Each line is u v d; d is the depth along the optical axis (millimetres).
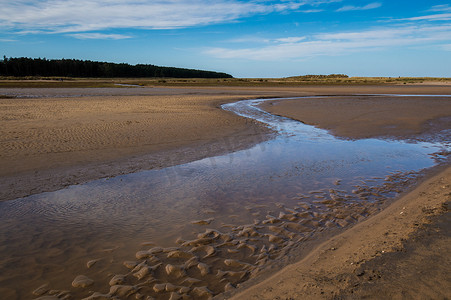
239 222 4840
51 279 3449
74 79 94750
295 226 4688
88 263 3754
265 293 2965
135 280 3406
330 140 11219
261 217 5012
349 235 4211
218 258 3824
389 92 39688
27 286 3326
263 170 7547
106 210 5309
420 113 18141
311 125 14492
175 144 10102
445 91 41188
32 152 8680
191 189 6301
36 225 4762
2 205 5461
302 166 7887
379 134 12289
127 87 50938
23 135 10711
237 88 49375
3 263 3758
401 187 6352
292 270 3375
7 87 44438
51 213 5180
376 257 3252
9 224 4785
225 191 6180
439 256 3115
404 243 3496
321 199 5746
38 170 7285
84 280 3420
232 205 5500
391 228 4148
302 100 27891
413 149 9781
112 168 7594
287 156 8906
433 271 2846
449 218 4137
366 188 6301
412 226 4012
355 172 7387
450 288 2572
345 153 9266
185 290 3213
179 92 37688
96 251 4027
